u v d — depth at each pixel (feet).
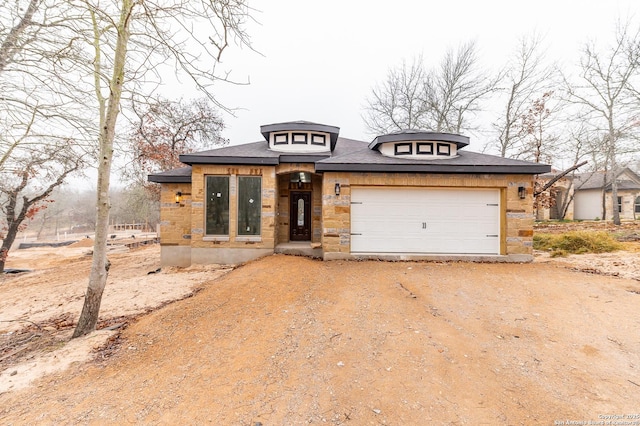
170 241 38.42
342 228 32.35
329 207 32.35
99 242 18.34
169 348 15.60
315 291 22.36
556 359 13.92
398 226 32.99
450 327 16.97
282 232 41.78
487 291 22.58
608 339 15.52
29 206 51.62
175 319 18.90
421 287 23.39
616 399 11.25
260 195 35.22
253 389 11.89
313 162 35.40
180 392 11.90
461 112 77.56
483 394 11.54
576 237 36.70
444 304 20.20
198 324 18.04
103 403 11.38
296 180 41.70
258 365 13.46
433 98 80.64
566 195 78.95
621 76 56.24
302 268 28.07
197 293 24.56
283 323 17.35
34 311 24.00
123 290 26.55
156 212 122.01
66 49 15.29
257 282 24.48
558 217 88.43
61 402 11.52
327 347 14.76
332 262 31.24
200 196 34.68
